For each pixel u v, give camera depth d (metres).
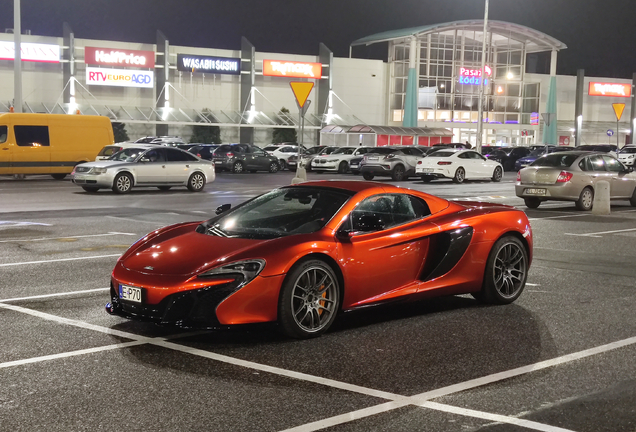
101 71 56.62
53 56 55.16
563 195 17.38
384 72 66.44
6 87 54.41
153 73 58.53
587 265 9.86
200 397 4.51
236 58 61.38
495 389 4.73
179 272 5.68
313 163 37.16
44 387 4.68
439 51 63.19
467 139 65.31
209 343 5.80
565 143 74.00
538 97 70.50
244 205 7.09
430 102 62.84
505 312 7.06
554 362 5.36
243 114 60.94
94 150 27.19
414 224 6.77
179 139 44.59
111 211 16.12
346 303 6.25
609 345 5.85
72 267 9.12
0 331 6.07
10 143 25.53
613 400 4.53
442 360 5.40
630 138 76.44
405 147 32.44
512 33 65.19
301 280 5.95
